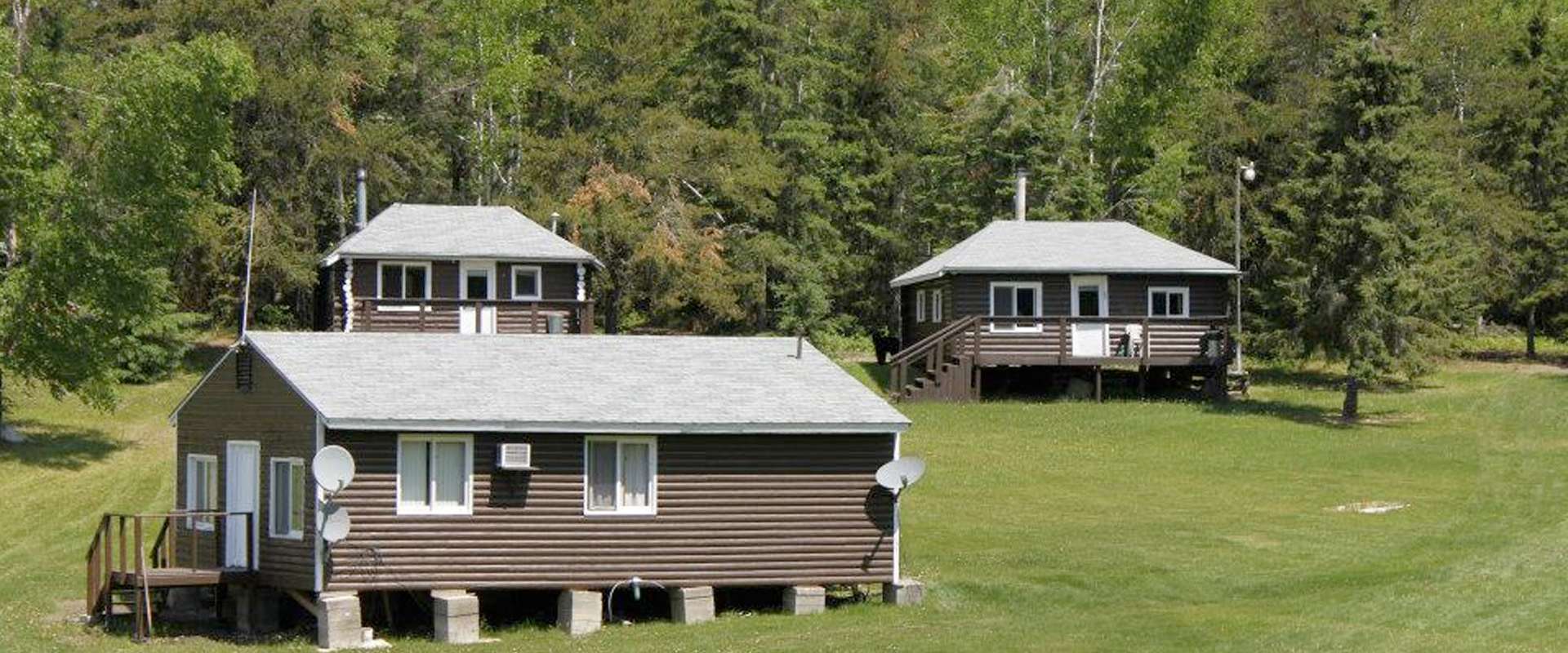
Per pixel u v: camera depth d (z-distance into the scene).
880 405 41.12
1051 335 73.88
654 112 91.12
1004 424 66.88
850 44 100.19
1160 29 100.94
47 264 58.03
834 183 97.00
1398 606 36.19
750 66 95.25
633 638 37.03
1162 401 73.62
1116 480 56.12
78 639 37.50
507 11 92.81
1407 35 90.38
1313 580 40.44
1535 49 91.44
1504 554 41.00
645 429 38.66
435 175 91.12
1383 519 48.44
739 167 90.62
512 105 93.50
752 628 38.03
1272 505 51.59
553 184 89.81
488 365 40.97
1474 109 92.00
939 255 86.56
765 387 41.56
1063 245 76.88
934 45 102.31
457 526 37.97
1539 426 62.84
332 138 82.56
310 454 37.56
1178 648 33.59
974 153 92.56
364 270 71.00
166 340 75.94
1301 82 88.06
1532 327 86.44
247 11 81.38
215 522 40.84
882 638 35.62
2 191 58.03
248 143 80.81
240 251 79.75
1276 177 88.75
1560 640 32.44
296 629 39.31
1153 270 74.75
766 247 91.31
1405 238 68.69
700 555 39.50
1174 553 44.59
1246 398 74.56
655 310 93.25
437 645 36.47
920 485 55.03
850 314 99.88
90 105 60.38
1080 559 44.03
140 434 65.81
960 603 40.44
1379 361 68.25
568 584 38.59
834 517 40.44
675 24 95.81
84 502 54.12
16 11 67.25
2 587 43.41
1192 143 92.75
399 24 90.50
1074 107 100.19
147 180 58.97
